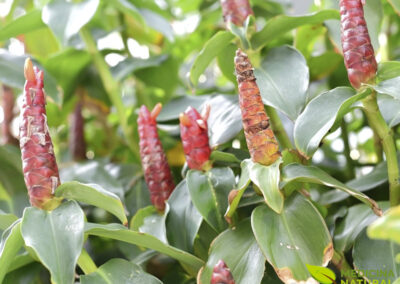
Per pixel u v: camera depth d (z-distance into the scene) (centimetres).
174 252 76
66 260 70
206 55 89
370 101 75
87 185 72
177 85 123
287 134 93
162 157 86
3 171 101
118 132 124
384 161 90
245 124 75
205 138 82
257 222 73
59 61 117
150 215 85
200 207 79
